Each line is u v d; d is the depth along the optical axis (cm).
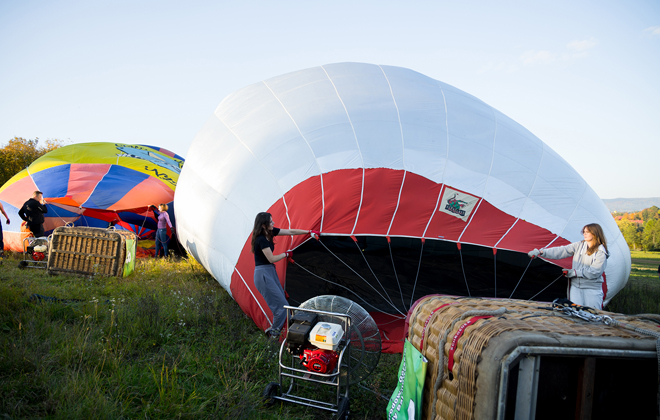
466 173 659
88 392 317
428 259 808
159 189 1266
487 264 753
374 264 796
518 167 695
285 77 869
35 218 970
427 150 675
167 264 1010
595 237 469
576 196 691
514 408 216
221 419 312
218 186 709
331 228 573
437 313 287
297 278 732
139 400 332
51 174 1207
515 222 628
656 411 227
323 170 638
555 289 704
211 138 820
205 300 622
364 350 355
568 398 223
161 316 525
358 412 353
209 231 693
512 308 291
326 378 371
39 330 430
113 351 413
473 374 227
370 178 626
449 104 779
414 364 294
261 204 636
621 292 894
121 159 1350
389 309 643
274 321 488
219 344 464
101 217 1175
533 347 214
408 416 291
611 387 227
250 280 570
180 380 372
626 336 232
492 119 785
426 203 616
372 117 716
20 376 330
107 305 557
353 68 862
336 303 368
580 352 217
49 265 779
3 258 912
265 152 689
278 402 356
